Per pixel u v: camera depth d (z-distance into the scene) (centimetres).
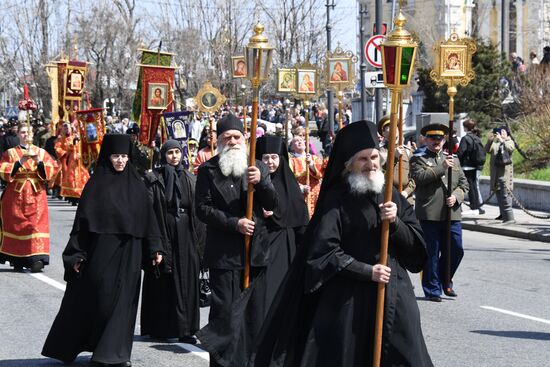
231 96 5222
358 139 731
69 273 1021
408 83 727
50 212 2780
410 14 7194
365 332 729
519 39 7788
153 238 1045
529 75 3344
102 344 1003
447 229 1406
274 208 1007
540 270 1719
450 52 1421
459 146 2502
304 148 1675
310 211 1658
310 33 4703
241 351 951
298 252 748
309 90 1986
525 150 3148
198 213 1000
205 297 1326
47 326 1220
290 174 1049
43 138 3434
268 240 1001
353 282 729
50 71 3341
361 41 3397
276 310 748
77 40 5525
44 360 1057
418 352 729
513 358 1060
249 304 970
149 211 1045
